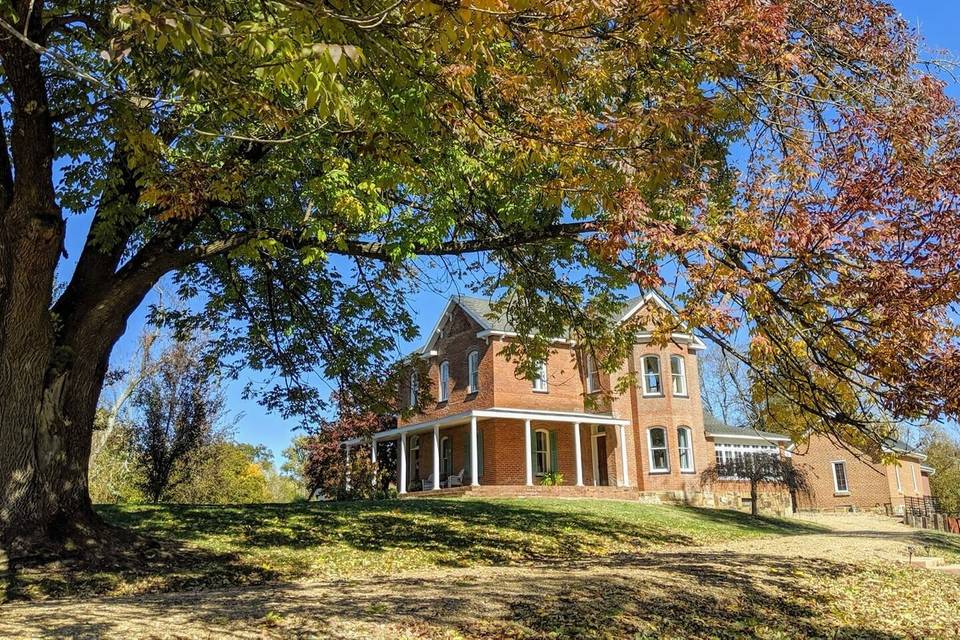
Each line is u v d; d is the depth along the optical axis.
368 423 27.95
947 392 5.66
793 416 8.20
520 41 5.76
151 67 7.43
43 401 10.09
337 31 4.50
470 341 29.70
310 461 29.48
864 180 5.96
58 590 9.15
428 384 16.17
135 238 13.52
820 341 6.72
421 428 28.61
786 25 7.95
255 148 10.16
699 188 7.43
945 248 5.66
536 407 28.38
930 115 7.52
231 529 13.74
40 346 9.60
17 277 9.10
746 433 34.38
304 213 11.22
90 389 10.79
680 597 9.34
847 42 9.00
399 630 6.92
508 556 13.70
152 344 27.55
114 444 27.98
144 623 6.79
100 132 9.95
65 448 10.36
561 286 13.03
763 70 8.40
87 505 10.71
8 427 9.55
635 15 5.42
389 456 32.69
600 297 13.70
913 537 20.61
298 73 4.14
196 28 4.15
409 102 6.86
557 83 5.84
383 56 5.37
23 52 7.71
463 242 11.09
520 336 13.82
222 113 7.80
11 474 9.59
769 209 6.75
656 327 6.70
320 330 14.73
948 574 13.59
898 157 6.18
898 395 5.96
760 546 16.47
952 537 23.36
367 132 6.87
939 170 6.22
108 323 10.77
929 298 5.70
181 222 10.98
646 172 6.42
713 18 6.70
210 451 28.12
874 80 8.80
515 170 7.83
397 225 10.38
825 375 7.20
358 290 14.38
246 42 4.38
